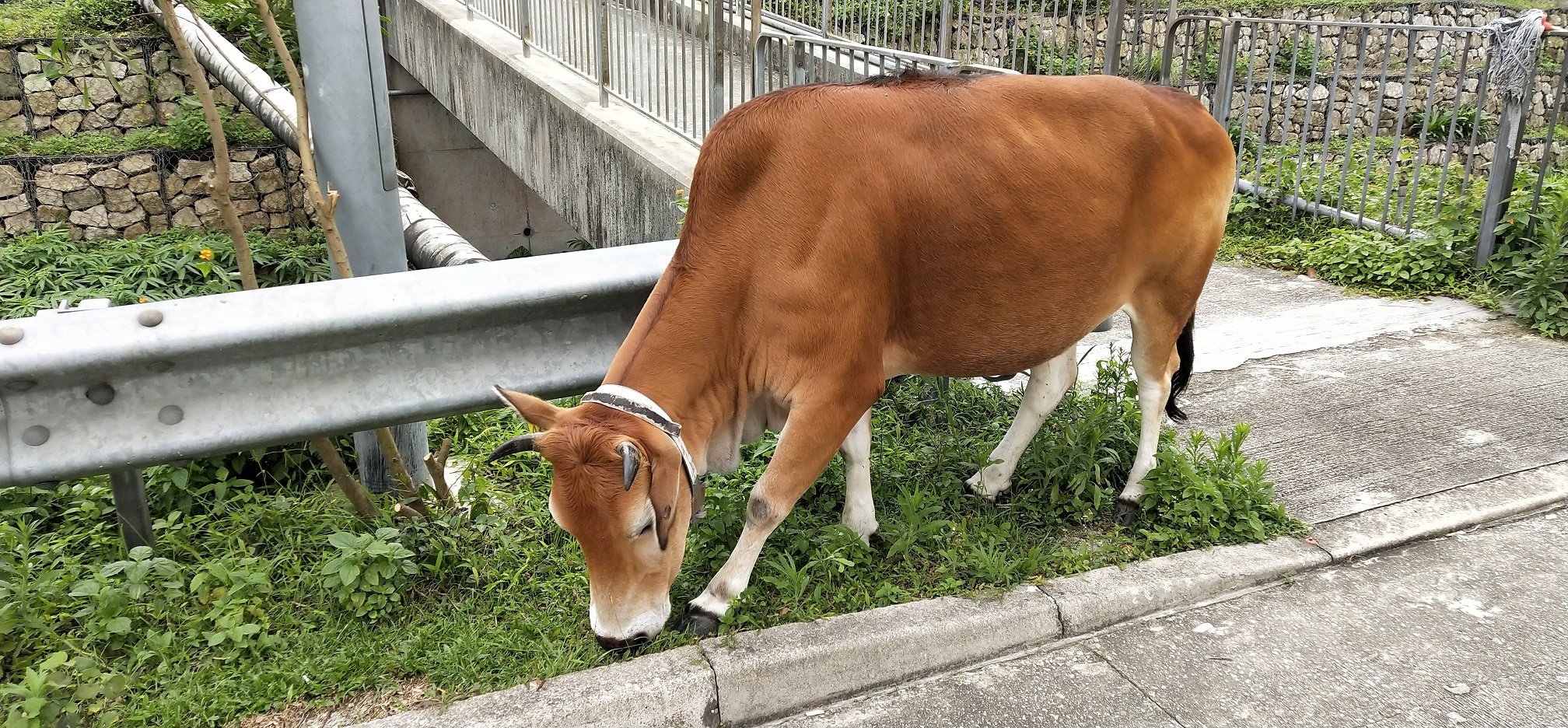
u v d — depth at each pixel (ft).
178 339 8.75
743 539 10.00
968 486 12.57
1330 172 28.43
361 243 12.05
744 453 13.23
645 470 8.17
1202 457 12.75
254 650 9.43
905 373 10.81
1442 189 21.84
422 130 44.96
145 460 8.99
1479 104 20.70
